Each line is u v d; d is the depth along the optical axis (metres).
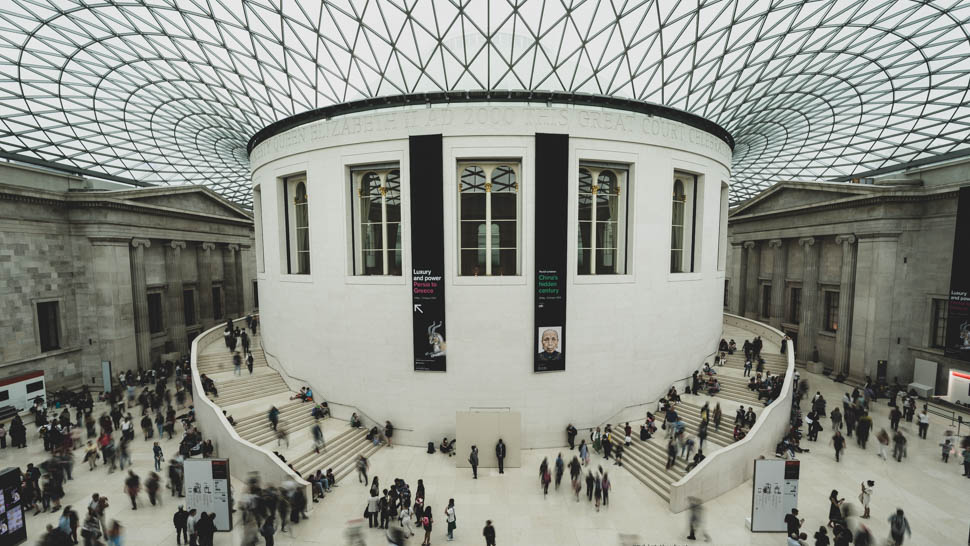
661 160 19.44
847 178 39.88
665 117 20.00
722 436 17.20
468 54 19.84
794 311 33.91
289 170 20.44
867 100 26.44
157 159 35.19
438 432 18.30
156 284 30.81
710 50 21.16
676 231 22.12
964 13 18.61
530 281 17.83
